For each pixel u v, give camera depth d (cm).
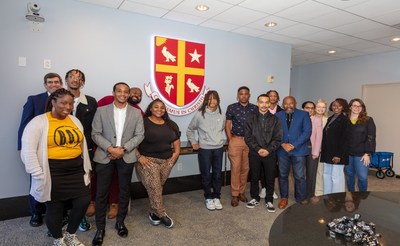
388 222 142
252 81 455
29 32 288
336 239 124
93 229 260
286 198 330
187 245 236
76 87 244
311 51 547
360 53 561
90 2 315
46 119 189
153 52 363
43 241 236
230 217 297
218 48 416
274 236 126
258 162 322
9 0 278
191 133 331
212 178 329
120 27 339
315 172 351
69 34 309
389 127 557
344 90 623
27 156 176
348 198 179
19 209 289
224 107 429
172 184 387
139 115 249
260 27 399
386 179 514
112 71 337
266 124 314
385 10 327
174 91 380
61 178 192
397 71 530
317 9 326
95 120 237
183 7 328
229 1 307
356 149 323
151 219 276
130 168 241
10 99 282
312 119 346
